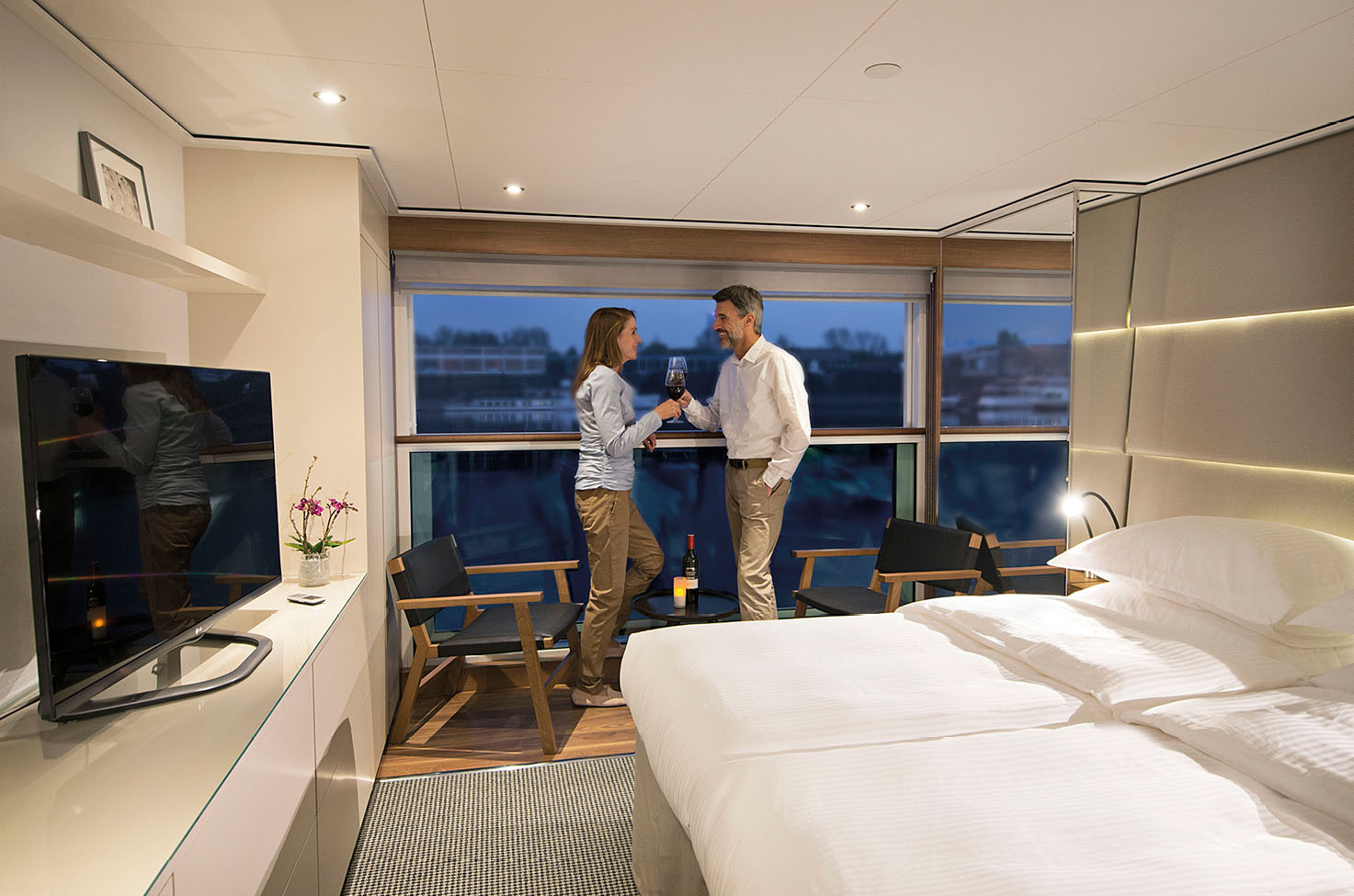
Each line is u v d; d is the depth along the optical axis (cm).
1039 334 335
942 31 177
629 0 162
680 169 286
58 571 130
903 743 167
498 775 291
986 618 227
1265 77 203
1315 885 113
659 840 202
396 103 219
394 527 363
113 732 138
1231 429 258
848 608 339
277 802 154
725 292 354
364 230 279
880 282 412
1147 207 292
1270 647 204
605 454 336
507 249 367
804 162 278
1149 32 178
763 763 152
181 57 187
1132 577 242
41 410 127
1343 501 225
